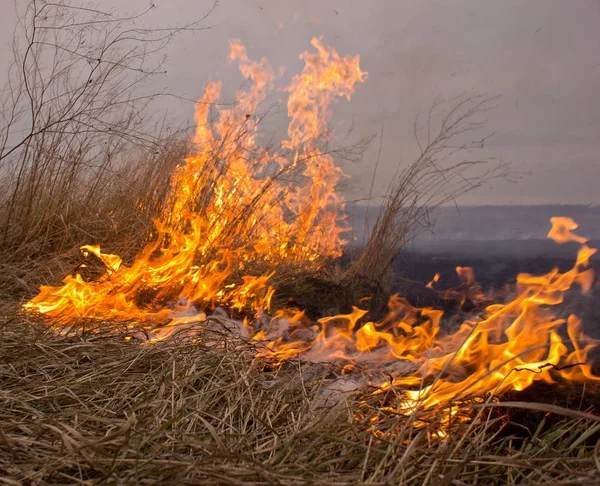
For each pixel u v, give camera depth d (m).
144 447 1.66
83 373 2.23
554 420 1.94
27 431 1.70
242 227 5.12
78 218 4.52
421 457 1.59
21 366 2.25
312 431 1.73
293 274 4.57
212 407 2.00
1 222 4.21
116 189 4.88
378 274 4.93
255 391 2.14
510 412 1.96
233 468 1.50
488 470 1.61
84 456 1.50
